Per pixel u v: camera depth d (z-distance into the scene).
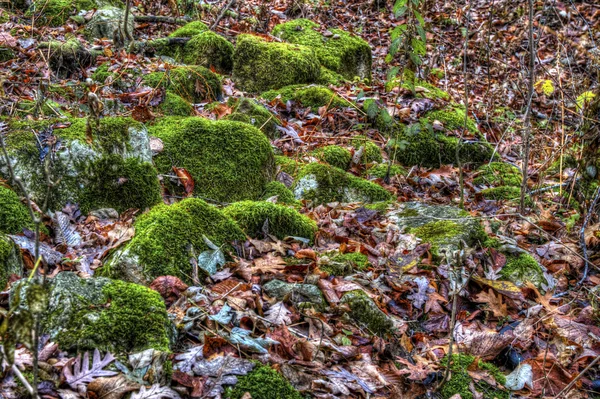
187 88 6.63
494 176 6.32
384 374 2.91
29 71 6.15
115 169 4.13
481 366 3.13
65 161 3.96
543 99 8.73
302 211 4.68
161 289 3.06
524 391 3.03
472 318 3.59
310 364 2.80
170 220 3.47
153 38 8.13
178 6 9.20
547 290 3.89
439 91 7.98
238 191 4.86
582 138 4.66
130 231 3.54
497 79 9.80
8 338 1.69
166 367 2.46
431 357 3.15
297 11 11.40
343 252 3.95
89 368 2.39
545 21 11.47
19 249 3.14
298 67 7.46
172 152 4.84
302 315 3.15
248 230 3.85
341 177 5.22
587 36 10.77
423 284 3.68
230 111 6.21
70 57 6.64
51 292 2.64
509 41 11.05
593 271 4.22
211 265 3.36
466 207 5.41
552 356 3.27
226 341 2.75
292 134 6.20
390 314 3.47
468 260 3.91
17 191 3.80
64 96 5.83
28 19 8.02
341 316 3.26
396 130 6.69
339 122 6.76
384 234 4.26
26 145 3.91
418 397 2.84
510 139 7.52
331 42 8.90
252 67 7.55
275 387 2.57
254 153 5.06
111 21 7.83
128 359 2.47
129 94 5.99
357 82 7.89
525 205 5.32
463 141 6.73
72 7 8.27
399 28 5.46
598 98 4.48
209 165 4.86
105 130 4.19
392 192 5.53
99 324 2.55
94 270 3.33
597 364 3.23
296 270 3.52
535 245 4.52
